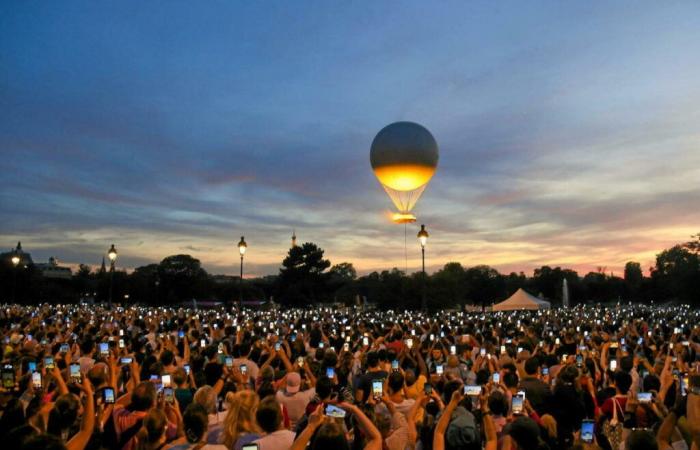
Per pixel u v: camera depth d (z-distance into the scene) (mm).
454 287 80438
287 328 24719
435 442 6000
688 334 21969
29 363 10148
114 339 17203
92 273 147375
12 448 4039
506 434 6051
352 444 7066
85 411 6172
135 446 6309
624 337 20469
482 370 10016
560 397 8219
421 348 15531
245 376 11195
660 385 10086
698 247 101188
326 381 7980
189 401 8867
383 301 79312
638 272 178750
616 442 7727
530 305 55625
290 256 100938
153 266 148750
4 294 91000
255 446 5125
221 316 34281
